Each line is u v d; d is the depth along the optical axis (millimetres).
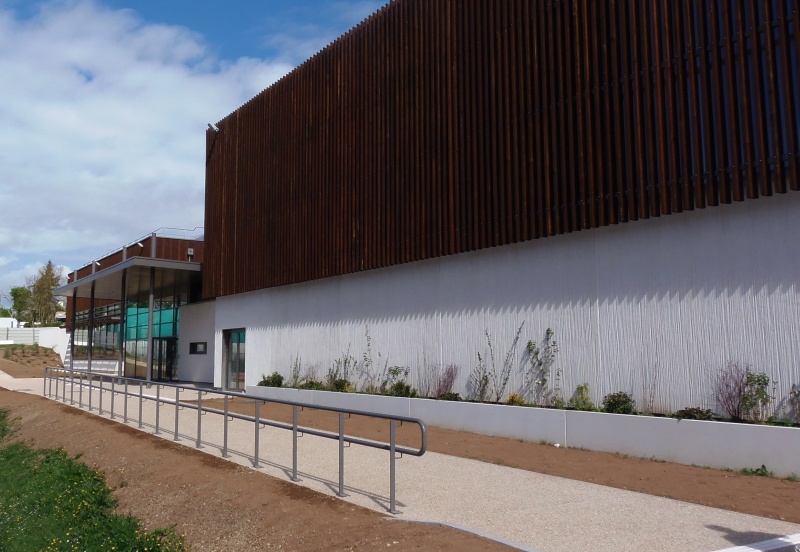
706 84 10500
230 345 25984
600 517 6902
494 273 14289
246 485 8938
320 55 20438
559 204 12703
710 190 10328
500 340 14031
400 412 15008
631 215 11391
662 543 5969
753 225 10102
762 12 9945
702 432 9453
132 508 9695
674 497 7781
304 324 20859
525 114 13461
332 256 19188
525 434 11977
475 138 14617
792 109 9531
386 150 17328
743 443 9000
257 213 23422
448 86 15422
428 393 15750
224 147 26156
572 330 12594
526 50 13469
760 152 9773
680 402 10812
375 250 17500
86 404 20266
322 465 9992
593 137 12180
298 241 20875
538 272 13328
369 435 12945
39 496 11219
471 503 7547
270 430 13961
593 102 12211
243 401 20172
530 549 5762
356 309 18547
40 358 51250
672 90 10969
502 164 13859
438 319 15680
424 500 7715
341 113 19234
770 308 9828
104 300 43188
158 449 12172
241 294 24875
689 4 10789
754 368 9953
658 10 11258
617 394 11438
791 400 9500
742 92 10047
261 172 23344
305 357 20688
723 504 7406
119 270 27438
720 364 10352
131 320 38438
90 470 12203
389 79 17391
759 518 6820
